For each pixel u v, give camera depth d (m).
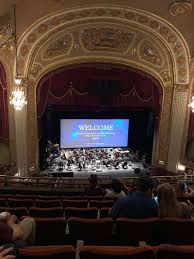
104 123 19.84
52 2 11.70
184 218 4.45
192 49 14.89
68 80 17.50
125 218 4.22
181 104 17.12
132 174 18.39
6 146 15.25
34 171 17.08
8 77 14.67
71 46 16.20
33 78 16.14
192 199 6.84
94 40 16.19
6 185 10.84
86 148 20.25
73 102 17.91
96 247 2.89
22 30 13.30
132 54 16.81
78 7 12.59
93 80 17.88
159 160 18.61
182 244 4.27
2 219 3.13
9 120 15.15
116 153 20.42
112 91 18.17
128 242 4.29
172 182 11.79
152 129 20.23
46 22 13.61
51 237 4.55
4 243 2.49
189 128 17.16
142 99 18.34
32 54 15.27
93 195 8.08
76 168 18.83
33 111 16.56
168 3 11.80
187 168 16.91
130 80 18.11
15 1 10.87
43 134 19.03
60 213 5.50
